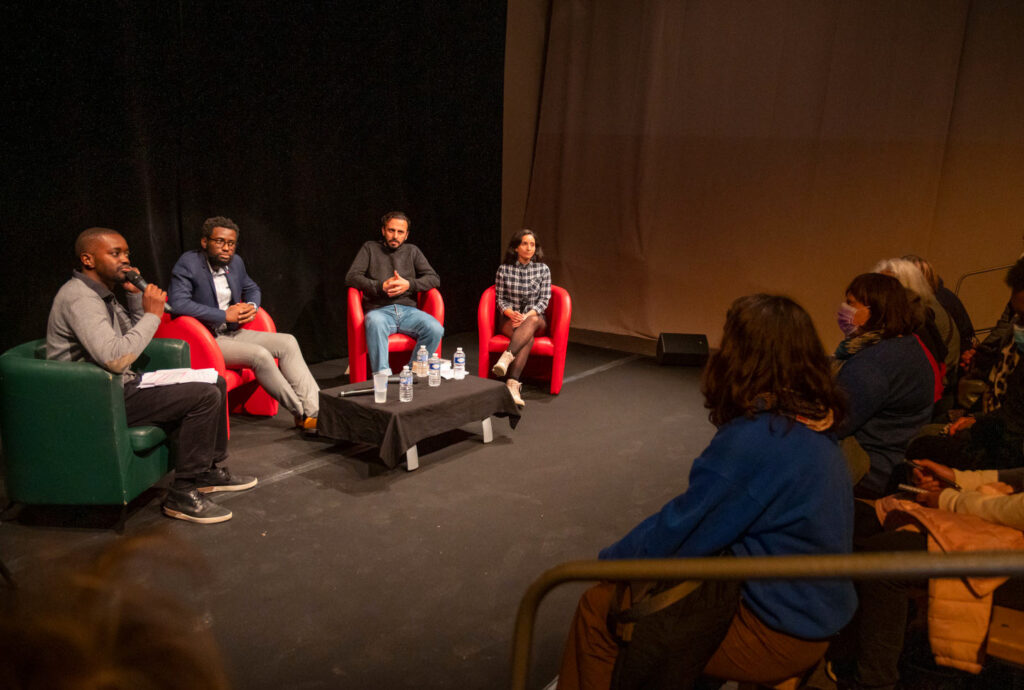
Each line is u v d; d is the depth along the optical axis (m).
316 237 5.58
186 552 0.49
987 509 1.80
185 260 4.05
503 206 7.64
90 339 2.83
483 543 3.00
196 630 0.42
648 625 1.42
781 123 6.26
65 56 3.92
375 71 5.74
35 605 0.39
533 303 5.14
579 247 7.46
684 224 6.87
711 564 1.08
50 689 0.36
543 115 7.43
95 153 4.14
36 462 2.88
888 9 5.66
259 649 2.27
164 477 3.54
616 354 6.52
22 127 3.80
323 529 3.07
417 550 2.92
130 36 4.18
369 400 3.72
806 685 1.94
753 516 1.37
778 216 6.41
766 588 1.43
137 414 3.04
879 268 3.18
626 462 3.97
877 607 1.82
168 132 4.50
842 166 6.05
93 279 3.00
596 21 6.94
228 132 4.85
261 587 2.62
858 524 2.11
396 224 4.92
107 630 0.38
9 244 3.84
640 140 6.89
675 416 4.80
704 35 6.46
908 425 2.28
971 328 3.73
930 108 5.62
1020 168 5.38
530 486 3.60
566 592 2.67
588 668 1.63
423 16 6.04
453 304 6.96
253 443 3.99
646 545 1.46
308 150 5.38
